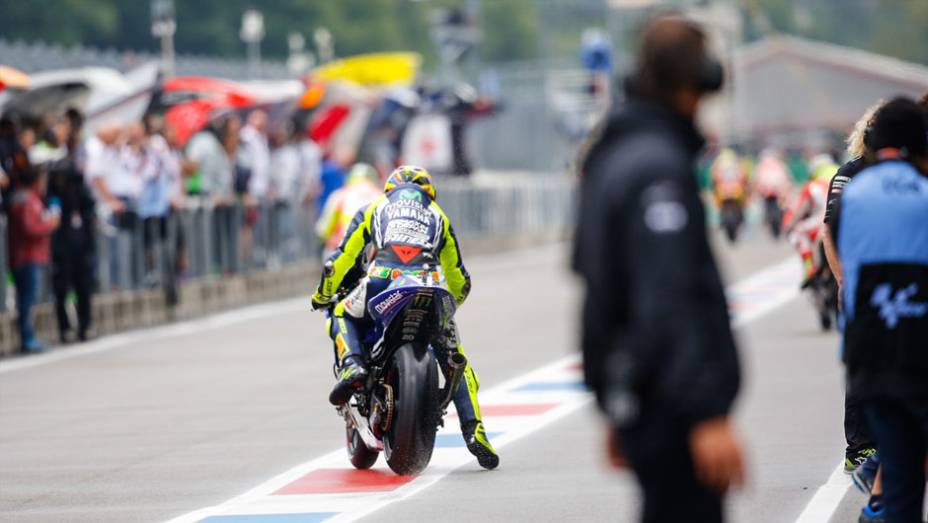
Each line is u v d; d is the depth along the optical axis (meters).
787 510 29.77
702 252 16.39
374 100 98.38
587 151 17.08
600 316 16.67
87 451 40.25
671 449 16.44
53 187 65.75
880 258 22.36
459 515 30.50
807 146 187.12
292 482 34.91
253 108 88.62
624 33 152.12
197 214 78.56
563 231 143.38
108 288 71.38
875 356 22.30
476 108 116.25
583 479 33.91
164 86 81.06
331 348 63.16
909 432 22.41
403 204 34.62
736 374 16.38
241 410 46.66
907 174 22.70
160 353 62.81
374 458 36.22
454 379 34.97
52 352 63.81
